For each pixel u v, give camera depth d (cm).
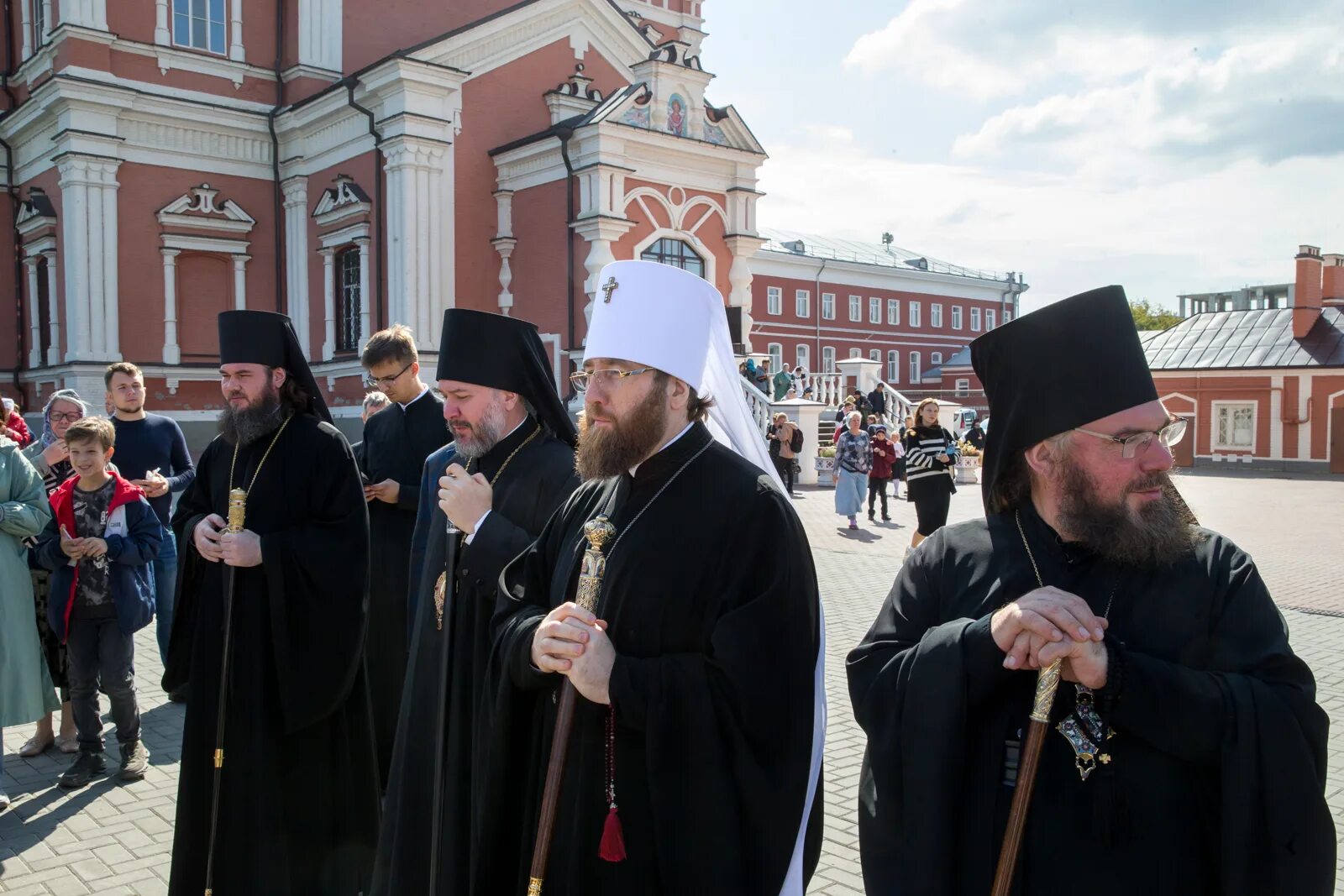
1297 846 171
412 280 1766
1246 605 187
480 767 265
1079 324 191
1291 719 175
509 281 1888
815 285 4841
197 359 1995
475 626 290
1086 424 189
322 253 1973
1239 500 2114
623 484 240
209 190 1978
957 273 5678
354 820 382
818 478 2152
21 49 2106
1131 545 187
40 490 491
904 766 191
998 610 195
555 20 1998
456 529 309
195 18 1967
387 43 2102
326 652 364
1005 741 192
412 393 522
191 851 349
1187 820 180
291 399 396
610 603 227
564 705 215
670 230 1859
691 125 1870
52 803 476
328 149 1942
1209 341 3356
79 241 1836
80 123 1827
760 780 209
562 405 348
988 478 210
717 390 256
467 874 276
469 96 1864
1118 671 174
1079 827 181
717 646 208
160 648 650
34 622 490
